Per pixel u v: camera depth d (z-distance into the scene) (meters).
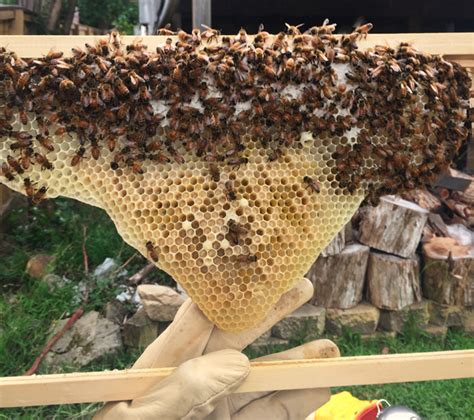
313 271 0.85
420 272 0.89
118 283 0.94
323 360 0.37
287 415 0.41
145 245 0.35
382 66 0.33
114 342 0.81
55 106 0.32
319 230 0.37
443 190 1.00
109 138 0.33
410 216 0.84
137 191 0.34
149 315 0.80
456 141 0.37
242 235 0.35
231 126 0.33
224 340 0.38
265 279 0.36
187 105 0.33
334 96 0.34
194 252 0.35
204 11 0.86
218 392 0.35
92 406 0.71
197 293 0.35
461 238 0.93
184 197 0.34
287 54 0.33
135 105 0.32
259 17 1.29
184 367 0.35
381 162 0.36
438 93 0.35
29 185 0.33
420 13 1.21
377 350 0.84
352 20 1.28
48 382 0.35
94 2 2.22
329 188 0.37
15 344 0.80
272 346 0.84
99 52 0.32
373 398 0.75
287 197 0.36
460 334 0.88
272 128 0.35
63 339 0.81
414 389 0.77
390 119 0.35
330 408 0.53
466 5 1.20
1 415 0.68
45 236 1.11
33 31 1.39
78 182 0.34
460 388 0.77
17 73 0.31
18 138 0.32
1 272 0.98
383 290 0.85
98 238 1.07
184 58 0.32
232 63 0.32
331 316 0.85
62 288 0.91
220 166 0.35
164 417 0.35
